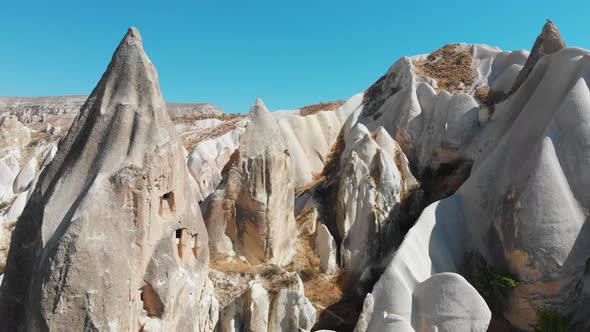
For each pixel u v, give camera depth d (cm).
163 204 1117
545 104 1814
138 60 1116
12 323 1022
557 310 1518
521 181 1647
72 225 933
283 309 1387
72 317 916
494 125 2373
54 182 1061
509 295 1608
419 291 1429
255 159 1792
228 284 1620
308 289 1830
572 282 1508
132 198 1034
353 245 2008
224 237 1791
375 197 2056
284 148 1884
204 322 1227
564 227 1531
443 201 1855
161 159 1081
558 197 1557
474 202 1830
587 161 1587
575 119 1636
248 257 1781
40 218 1016
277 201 1817
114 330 948
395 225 2059
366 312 1422
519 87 2380
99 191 988
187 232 1176
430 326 1345
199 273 1209
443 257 1695
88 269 927
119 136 1058
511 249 1611
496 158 1845
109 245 964
